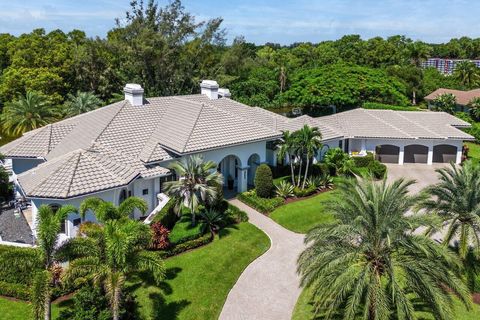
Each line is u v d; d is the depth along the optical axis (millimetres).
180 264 25406
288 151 36219
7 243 25797
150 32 71750
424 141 49594
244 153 36656
